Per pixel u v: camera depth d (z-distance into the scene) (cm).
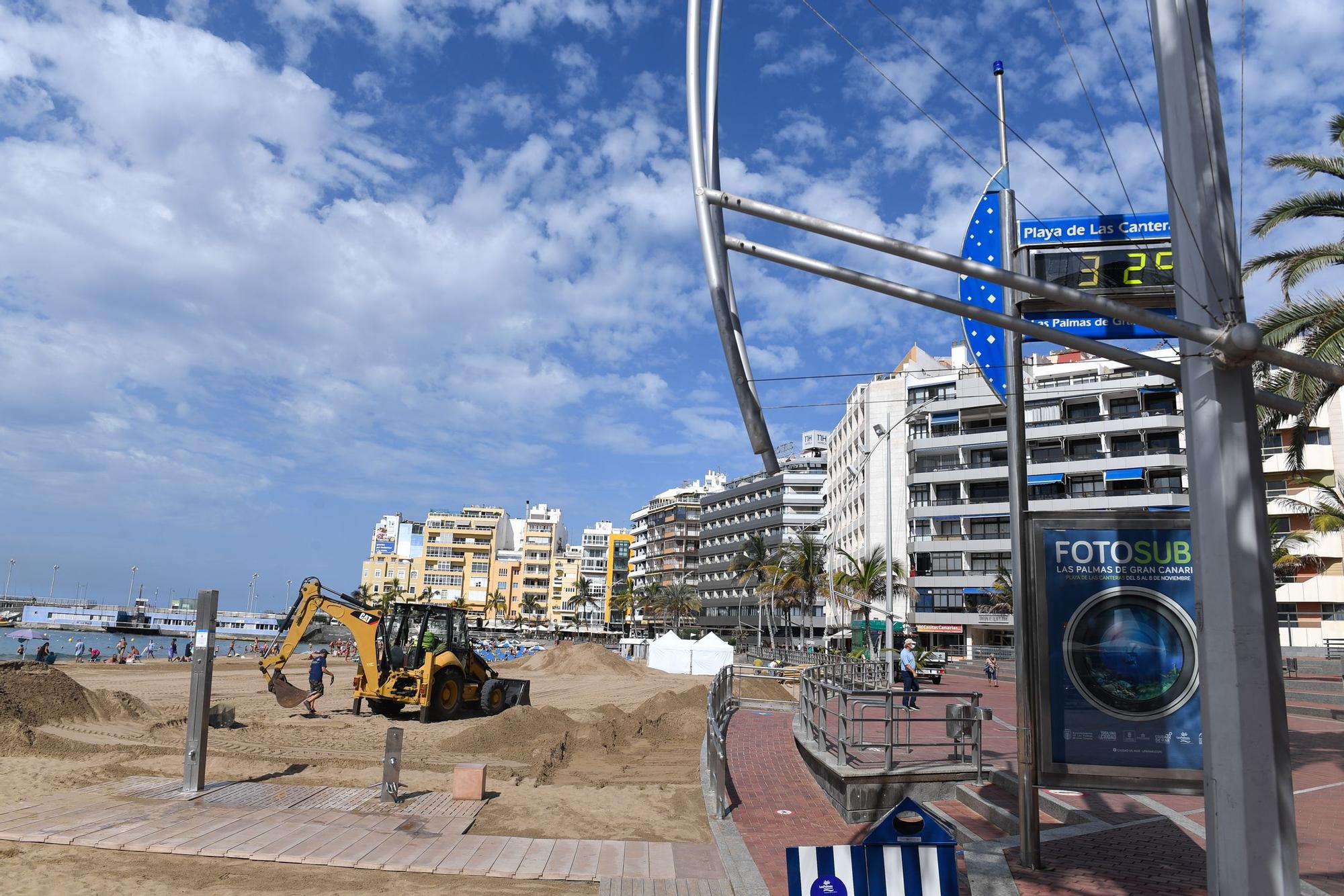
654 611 13188
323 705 2519
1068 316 803
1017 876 747
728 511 12900
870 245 539
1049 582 767
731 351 587
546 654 5712
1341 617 5259
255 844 874
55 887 732
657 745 1789
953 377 7181
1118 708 743
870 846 431
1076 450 6638
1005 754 1330
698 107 611
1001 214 871
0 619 15475
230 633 15462
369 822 988
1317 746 1644
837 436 9150
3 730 1390
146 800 1048
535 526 16900
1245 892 482
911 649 2289
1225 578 506
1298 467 1430
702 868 848
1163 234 788
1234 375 514
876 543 7394
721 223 609
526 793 1188
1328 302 1295
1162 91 578
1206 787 516
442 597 16588
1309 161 1395
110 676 3541
